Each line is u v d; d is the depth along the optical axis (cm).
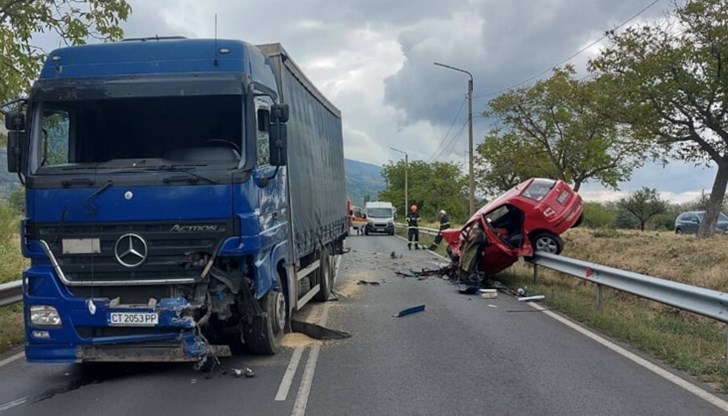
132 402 613
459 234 1675
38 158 663
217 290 668
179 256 649
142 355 653
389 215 4419
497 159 4431
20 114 675
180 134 704
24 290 656
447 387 654
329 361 766
